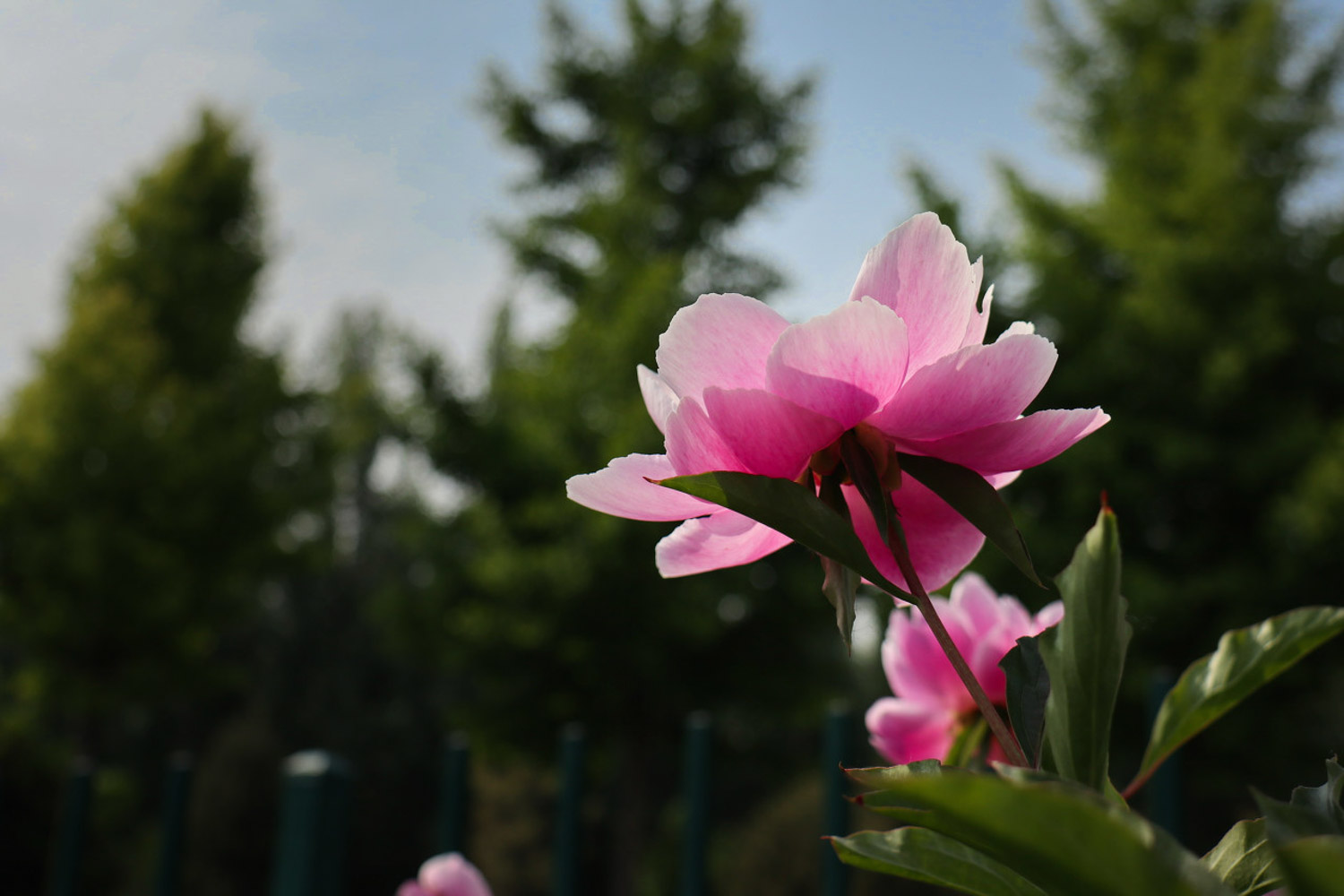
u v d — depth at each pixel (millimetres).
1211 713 476
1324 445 8555
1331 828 257
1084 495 8750
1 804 7656
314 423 14016
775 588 10391
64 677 11398
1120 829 237
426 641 10523
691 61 13156
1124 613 460
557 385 10547
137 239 13961
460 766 1976
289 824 1618
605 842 12906
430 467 10289
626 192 11875
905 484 543
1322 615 458
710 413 458
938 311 479
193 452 12117
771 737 11289
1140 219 9430
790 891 8078
